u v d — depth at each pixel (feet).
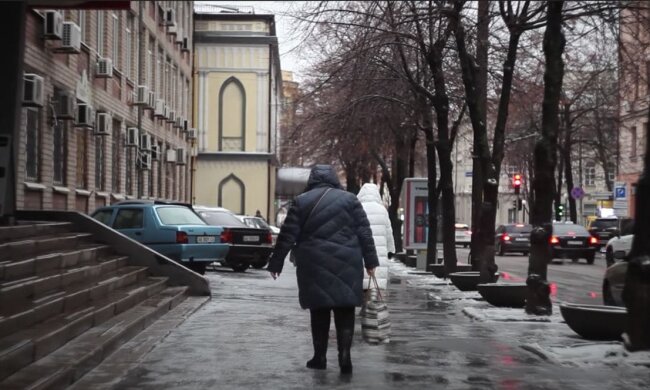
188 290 49.57
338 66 70.95
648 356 28.99
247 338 33.81
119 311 36.11
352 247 25.79
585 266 107.04
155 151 109.40
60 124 68.74
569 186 147.54
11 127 43.57
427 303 50.67
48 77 63.05
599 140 134.72
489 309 44.88
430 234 81.35
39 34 60.34
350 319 26.37
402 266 97.25
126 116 93.97
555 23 40.78
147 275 48.91
